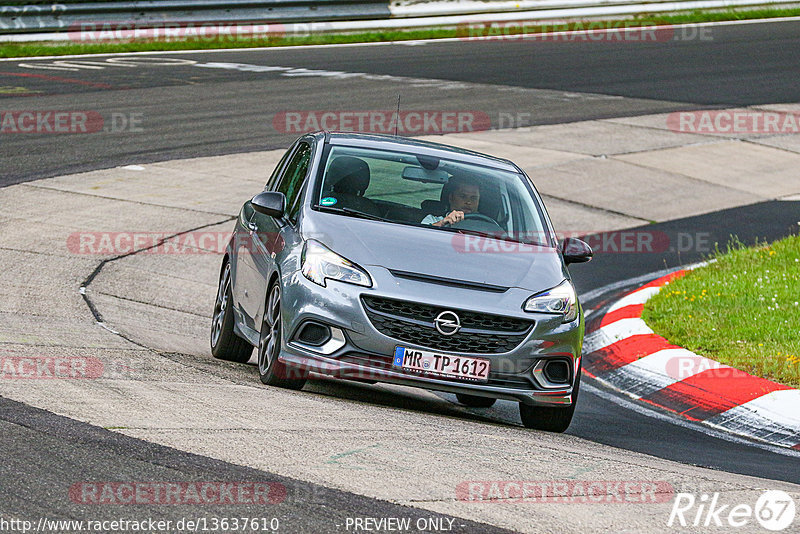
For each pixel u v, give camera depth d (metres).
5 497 14.34
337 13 102.50
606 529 15.07
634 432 25.17
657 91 82.56
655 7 116.38
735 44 104.12
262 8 98.94
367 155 27.14
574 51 98.62
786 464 22.84
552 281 24.20
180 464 16.34
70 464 15.89
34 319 28.58
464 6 108.12
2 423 17.62
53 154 54.56
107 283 35.81
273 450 17.56
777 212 54.72
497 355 22.77
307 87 76.44
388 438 19.30
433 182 26.59
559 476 17.81
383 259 23.33
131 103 68.06
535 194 27.64
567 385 23.80
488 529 14.66
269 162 56.16
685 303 36.12
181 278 38.34
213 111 67.19
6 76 75.00
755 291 37.00
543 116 72.06
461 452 18.84
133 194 48.84
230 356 28.75
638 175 59.88
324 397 23.34
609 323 35.38
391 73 84.38
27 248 38.75
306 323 22.92
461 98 75.88
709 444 24.47
